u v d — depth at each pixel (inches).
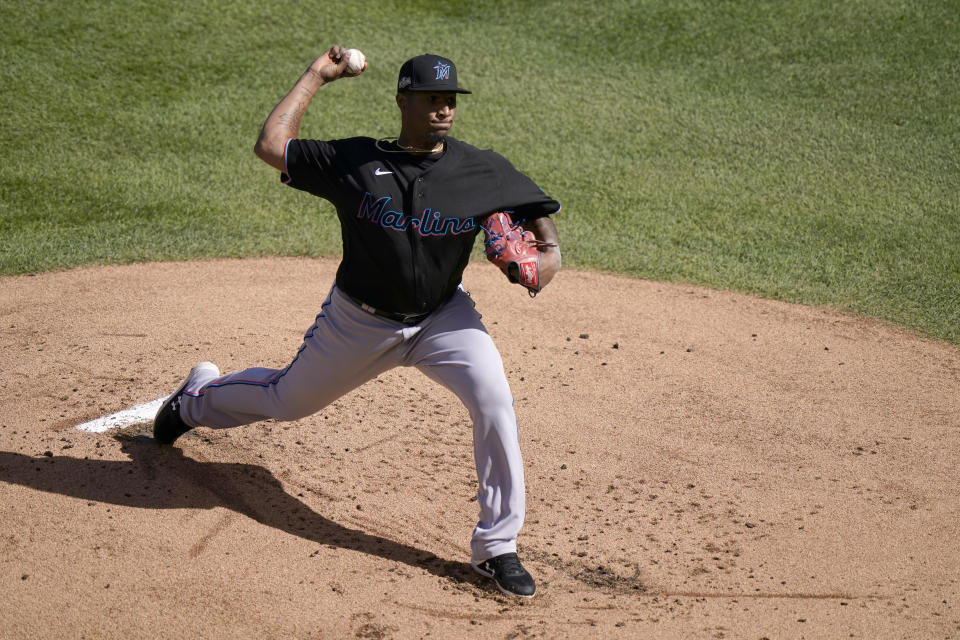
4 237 1190.3
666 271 1176.2
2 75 1616.6
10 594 499.8
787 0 1989.4
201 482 637.3
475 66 1798.7
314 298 1034.1
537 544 597.3
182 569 535.2
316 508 621.0
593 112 1667.1
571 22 1963.6
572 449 724.0
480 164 520.4
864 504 652.1
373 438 721.0
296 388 572.4
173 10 1878.7
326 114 1599.4
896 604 532.7
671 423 772.6
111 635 474.3
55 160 1422.2
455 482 669.9
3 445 660.7
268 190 1397.6
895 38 1850.4
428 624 502.3
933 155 1528.1
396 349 548.1
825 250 1250.0
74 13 1818.4
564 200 1392.7
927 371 898.1
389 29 1913.1
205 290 1044.5
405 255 510.9
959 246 1257.4
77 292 1023.0
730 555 588.7
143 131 1529.3
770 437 753.0
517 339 946.1
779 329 1001.5
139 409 735.7
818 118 1644.9
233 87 1676.9
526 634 496.7
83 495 604.7
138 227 1248.8
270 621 494.0
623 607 528.1
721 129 1619.1
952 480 687.7
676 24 1943.9
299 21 1902.1
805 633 502.6
